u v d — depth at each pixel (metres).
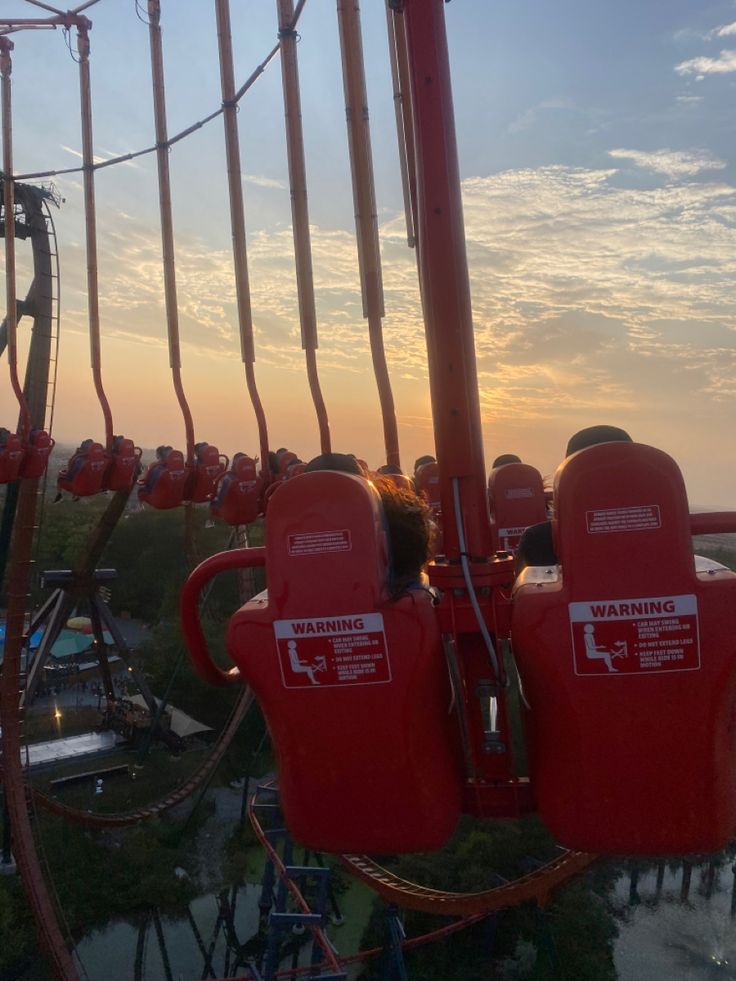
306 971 33.94
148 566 102.00
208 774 50.72
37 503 38.50
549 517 10.42
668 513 3.04
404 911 39.78
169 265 29.20
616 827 3.12
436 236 3.51
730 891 41.34
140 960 38.94
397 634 3.20
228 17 23.72
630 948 37.28
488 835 41.03
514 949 36.94
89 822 45.50
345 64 14.58
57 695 74.69
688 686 3.03
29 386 40.41
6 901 40.69
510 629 3.33
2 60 33.22
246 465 25.44
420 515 3.87
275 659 3.28
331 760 3.28
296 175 18.48
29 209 40.75
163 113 28.61
